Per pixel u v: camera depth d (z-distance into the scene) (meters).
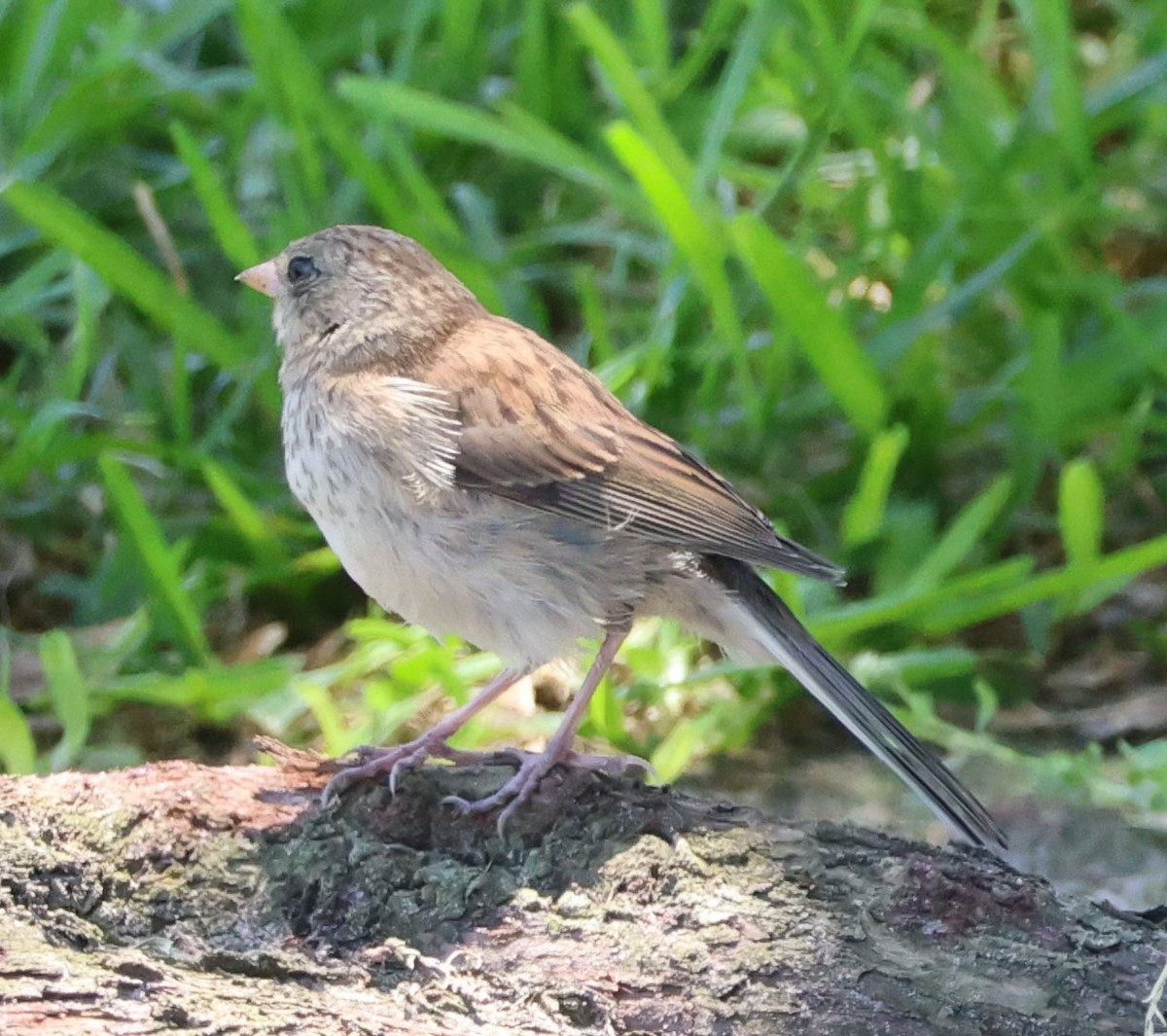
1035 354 11.09
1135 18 14.13
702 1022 5.43
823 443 12.17
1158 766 9.24
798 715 10.18
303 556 10.67
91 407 11.29
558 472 7.09
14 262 12.75
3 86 12.80
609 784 6.48
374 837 6.30
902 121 12.31
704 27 12.77
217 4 12.42
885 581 10.64
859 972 5.55
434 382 7.22
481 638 7.19
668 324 11.00
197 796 6.37
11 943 5.55
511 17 13.77
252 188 12.50
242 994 5.35
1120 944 5.71
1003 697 10.41
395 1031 5.21
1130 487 11.93
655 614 7.44
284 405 7.62
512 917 5.91
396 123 12.59
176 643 9.94
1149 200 13.08
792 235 13.14
